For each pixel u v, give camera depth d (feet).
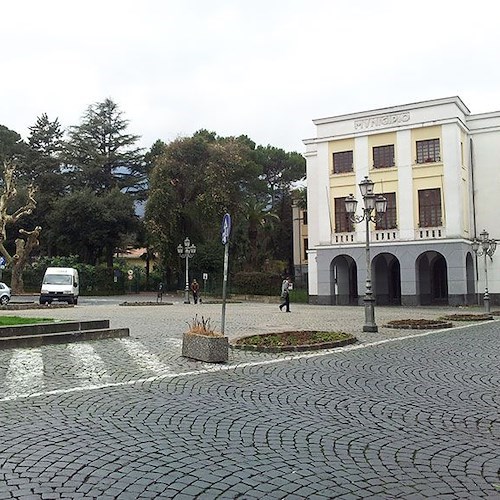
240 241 170.71
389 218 125.70
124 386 28.76
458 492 14.83
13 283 142.51
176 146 172.65
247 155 178.91
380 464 17.02
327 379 31.01
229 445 18.78
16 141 229.66
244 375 32.14
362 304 126.72
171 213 167.53
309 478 15.80
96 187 209.46
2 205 121.80
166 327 61.77
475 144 128.26
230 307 112.37
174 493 14.66
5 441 19.19
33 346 43.93
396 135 124.98
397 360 38.17
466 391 27.94
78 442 19.03
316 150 136.77
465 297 118.21
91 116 211.41
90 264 198.39
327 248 130.52
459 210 118.21
